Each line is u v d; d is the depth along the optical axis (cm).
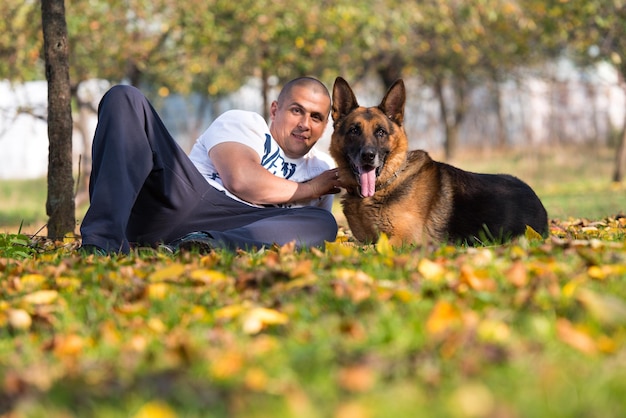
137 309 385
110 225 565
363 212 723
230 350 306
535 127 3300
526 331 312
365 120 709
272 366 287
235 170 655
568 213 1374
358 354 292
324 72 2128
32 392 271
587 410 232
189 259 530
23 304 400
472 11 1894
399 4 1853
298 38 1802
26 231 1341
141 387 269
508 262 463
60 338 334
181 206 629
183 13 1745
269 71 2006
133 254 550
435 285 394
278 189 659
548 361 274
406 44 2072
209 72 2050
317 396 255
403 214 709
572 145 3091
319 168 719
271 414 240
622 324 320
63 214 832
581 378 256
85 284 454
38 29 1644
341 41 1869
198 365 292
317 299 383
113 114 591
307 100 691
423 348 296
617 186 2238
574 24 1948
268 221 628
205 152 691
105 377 284
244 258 525
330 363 287
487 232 681
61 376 287
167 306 392
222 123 681
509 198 731
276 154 689
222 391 265
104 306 401
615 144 3209
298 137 696
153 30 1827
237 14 1777
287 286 408
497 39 2134
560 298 354
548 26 1964
